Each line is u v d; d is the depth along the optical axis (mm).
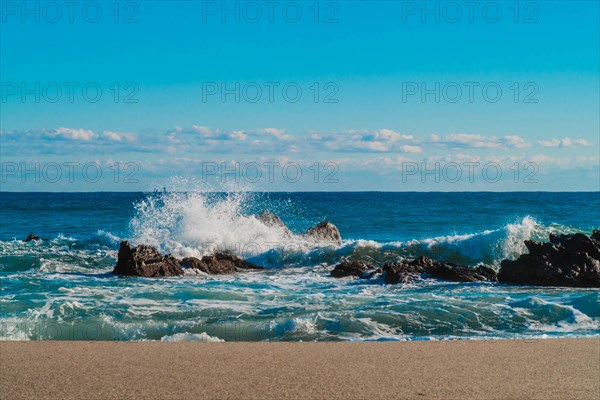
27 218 44688
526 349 8055
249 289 14289
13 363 7250
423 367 7078
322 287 14859
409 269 15875
